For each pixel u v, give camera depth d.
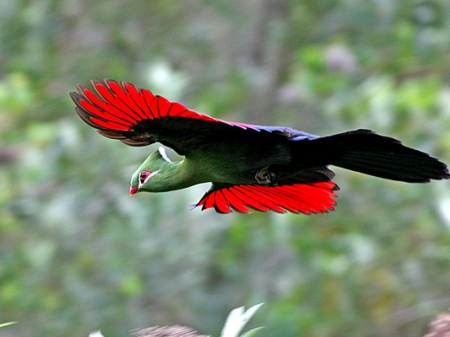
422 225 12.20
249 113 13.63
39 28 14.52
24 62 14.30
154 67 12.41
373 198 12.41
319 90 12.98
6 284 12.45
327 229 12.41
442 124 11.98
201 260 12.22
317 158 6.90
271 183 7.04
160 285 12.32
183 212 12.26
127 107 6.34
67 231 12.43
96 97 6.28
